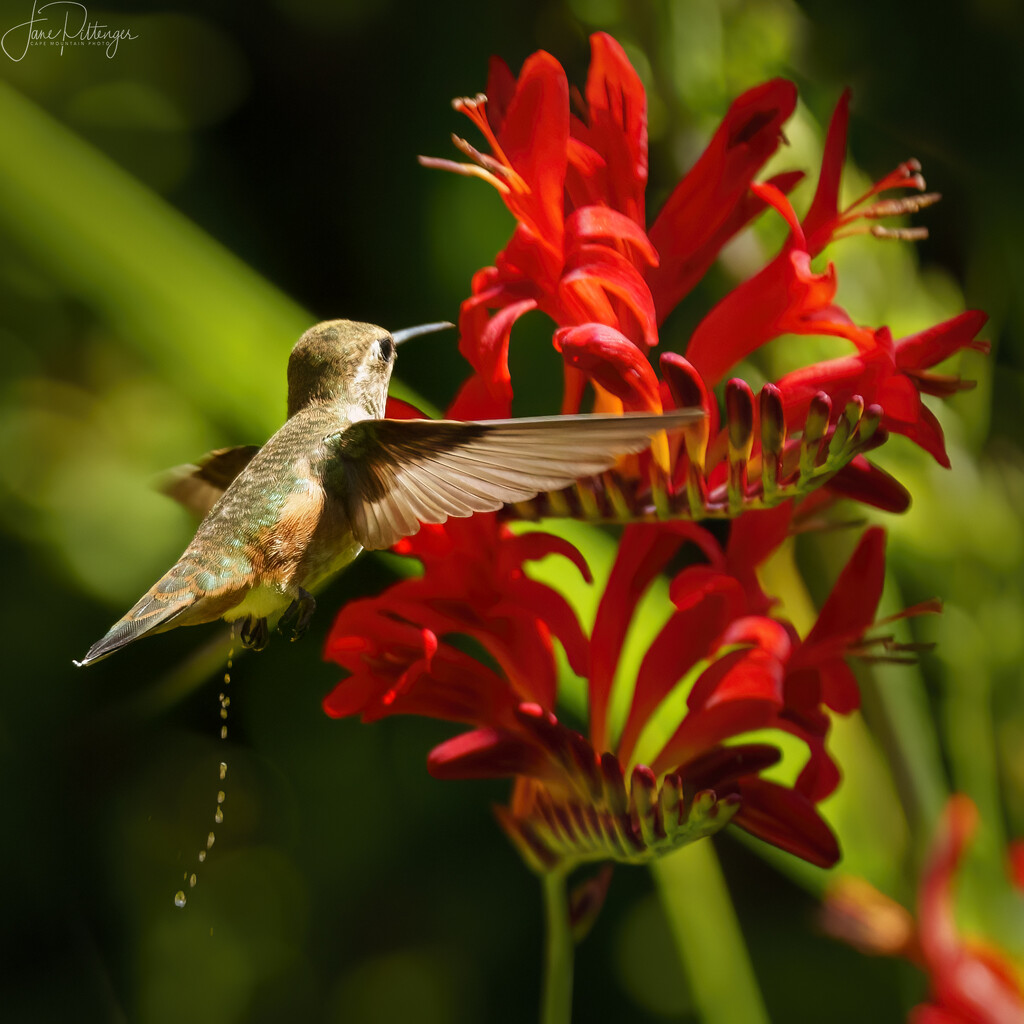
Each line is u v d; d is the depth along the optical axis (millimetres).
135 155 3889
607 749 3393
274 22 3998
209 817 4074
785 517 3387
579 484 3371
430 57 3857
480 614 3385
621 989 4160
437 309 3773
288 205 3930
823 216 3379
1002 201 3541
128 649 3820
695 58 3502
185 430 3715
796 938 4078
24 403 3711
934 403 3537
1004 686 3531
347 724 4055
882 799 3498
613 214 3357
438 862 4074
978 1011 3477
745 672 3371
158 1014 4027
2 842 3725
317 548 3424
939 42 3527
